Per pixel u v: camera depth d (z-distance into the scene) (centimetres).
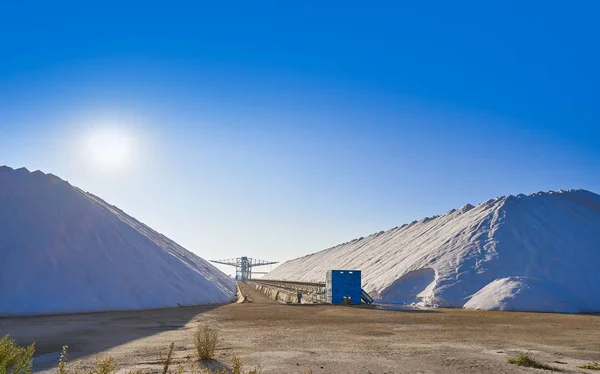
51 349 1244
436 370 975
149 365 989
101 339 1457
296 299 4788
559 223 4381
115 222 3572
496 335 1672
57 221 2969
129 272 3020
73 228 3014
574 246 4031
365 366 1005
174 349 1245
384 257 6406
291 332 1692
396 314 2709
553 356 1199
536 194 5075
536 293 3353
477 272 3850
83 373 910
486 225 4478
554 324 2150
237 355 1138
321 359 1090
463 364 1049
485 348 1329
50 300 2445
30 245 2692
